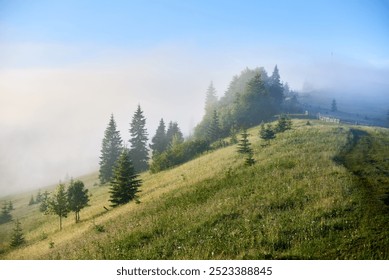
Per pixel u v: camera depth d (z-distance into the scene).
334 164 26.95
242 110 87.12
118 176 41.00
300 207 18.91
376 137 42.59
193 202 24.83
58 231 39.69
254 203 20.62
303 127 53.91
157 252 16.53
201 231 17.91
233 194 24.09
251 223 17.70
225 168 33.66
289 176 25.12
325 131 46.94
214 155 50.88
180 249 16.30
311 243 14.62
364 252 13.48
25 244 39.50
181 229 18.98
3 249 40.72
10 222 66.06
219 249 15.41
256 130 69.25
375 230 15.12
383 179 22.64
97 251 19.00
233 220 18.62
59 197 40.97
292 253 13.98
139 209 27.75
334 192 20.08
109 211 38.78
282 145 40.03
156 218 22.41
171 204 25.95
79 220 41.16
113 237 20.73
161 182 43.59
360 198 18.80
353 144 37.47
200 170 39.62
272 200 20.45
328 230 15.52
